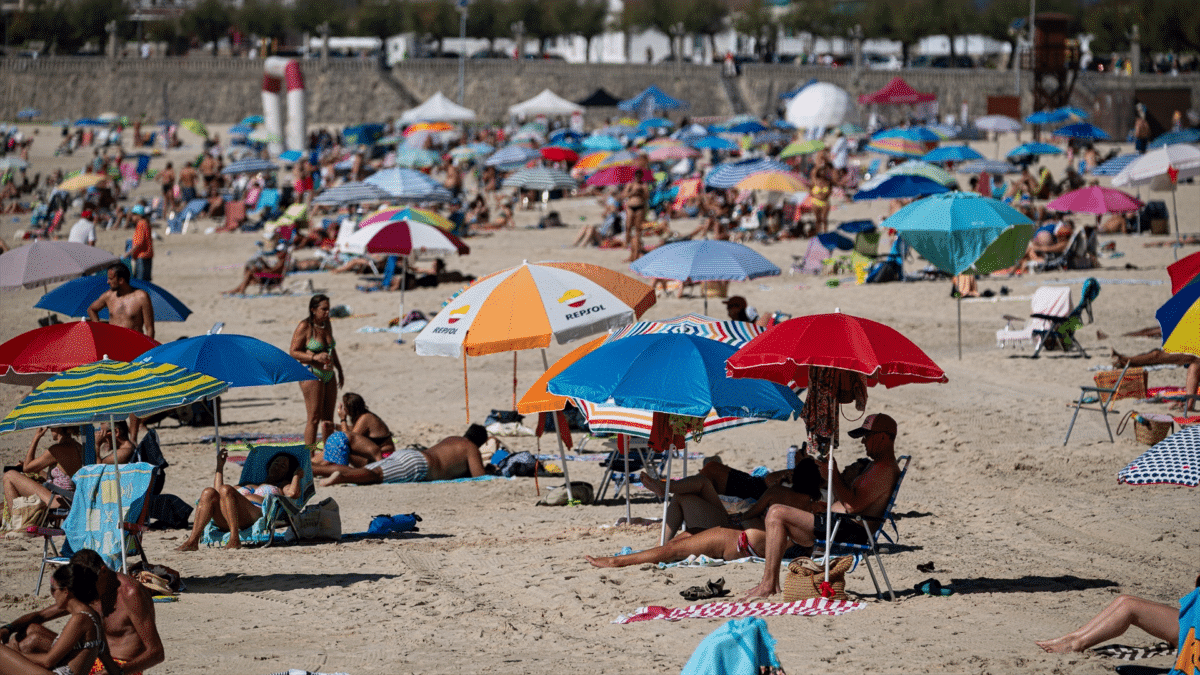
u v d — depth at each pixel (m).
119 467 30.36
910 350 28.19
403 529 38.66
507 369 70.25
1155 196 136.00
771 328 29.20
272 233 126.00
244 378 37.91
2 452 51.69
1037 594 29.11
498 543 36.28
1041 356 65.00
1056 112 182.62
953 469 45.66
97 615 22.11
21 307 96.25
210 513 36.16
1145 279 86.38
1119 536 35.19
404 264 81.56
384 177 114.50
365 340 78.56
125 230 145.25
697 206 139.50
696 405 31.23
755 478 35.00
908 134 151.62
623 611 28.42
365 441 48.47
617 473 44.16
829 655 24.34
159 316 55.09
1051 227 95.50
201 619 28.38
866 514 29.16
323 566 33.62
